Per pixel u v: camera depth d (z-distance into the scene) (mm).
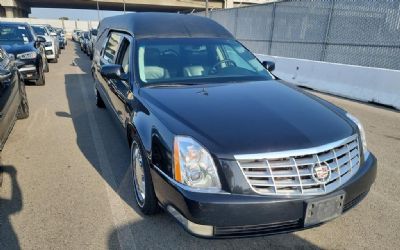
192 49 4031
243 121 2605
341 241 2820
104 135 5465
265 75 4039
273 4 13945
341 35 10688
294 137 2418
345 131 2656
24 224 3029
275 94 3254
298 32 12633
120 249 2717
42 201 3410
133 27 4203
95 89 7082
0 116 3801
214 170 2322
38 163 4344
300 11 12398
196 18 4613
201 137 2430
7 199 3445
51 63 15688
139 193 3246
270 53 14477
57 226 3004
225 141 2373
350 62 10484
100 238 2848
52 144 5047
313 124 2625
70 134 5512
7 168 4180
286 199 2289
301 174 2314
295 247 2746
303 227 2375
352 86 8555
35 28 16781
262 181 2295
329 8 11016
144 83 3533
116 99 4254
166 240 2830
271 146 2330
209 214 2277
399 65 9000
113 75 3752
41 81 9758
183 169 2393
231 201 2254
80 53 22047
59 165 4289
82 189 3668
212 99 3049
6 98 4297
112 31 5312
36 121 6230
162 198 2615
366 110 7320
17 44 9727
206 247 2746
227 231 2336
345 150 2549
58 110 7031
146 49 3881
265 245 2768
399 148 4934
